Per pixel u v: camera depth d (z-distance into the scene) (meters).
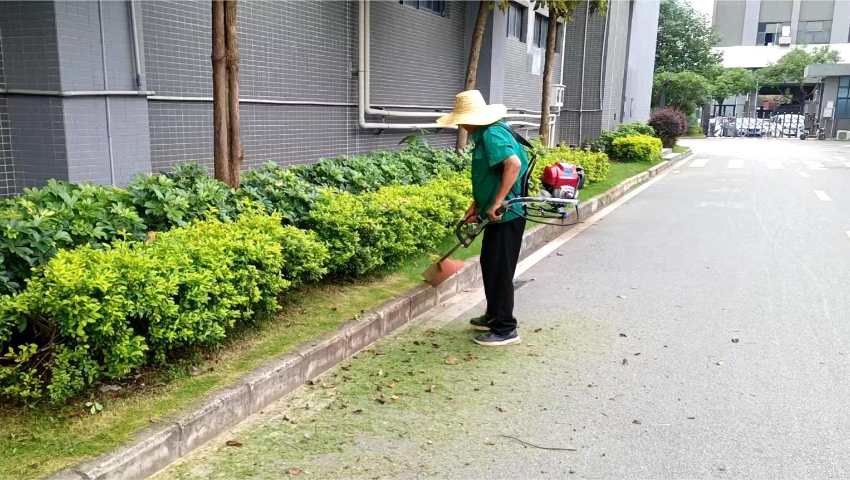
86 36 4.93
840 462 2.95
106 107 5.14
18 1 4.75
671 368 4.00
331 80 8.57
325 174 6.46
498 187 4.16
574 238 7.99
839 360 4.14
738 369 3.99
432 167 8.29
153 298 3.05
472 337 4.52
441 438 3.13
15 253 3.17
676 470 2.88
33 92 4.85
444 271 4.83
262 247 3.87
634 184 13.44
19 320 2.89
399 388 3.67
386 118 10.01
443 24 11.57
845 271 6.36
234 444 3.01
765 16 47.78
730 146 29.12
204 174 5.53
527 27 14.88
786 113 46.44
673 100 36.31
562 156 10.94
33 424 2.77
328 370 3.88
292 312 4.35
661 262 6.72
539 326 4.76
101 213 3.89
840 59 44.62
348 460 2.92
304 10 7.87
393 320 4.60
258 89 7.25
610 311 5.11
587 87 18.70
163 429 2.80
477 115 4.10
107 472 2.51
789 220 9.23
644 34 23.39
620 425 3.28
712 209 10.26
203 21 6.41
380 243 5.06
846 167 17.81
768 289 5.73
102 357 3.11
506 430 3.22
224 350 3.66
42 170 4.97
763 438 3.16
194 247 3.58
